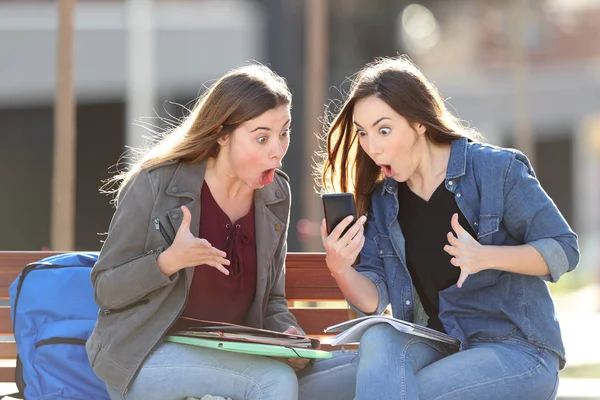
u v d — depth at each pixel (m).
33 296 8.56
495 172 7.82
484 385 7.41
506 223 7.85
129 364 7.70
